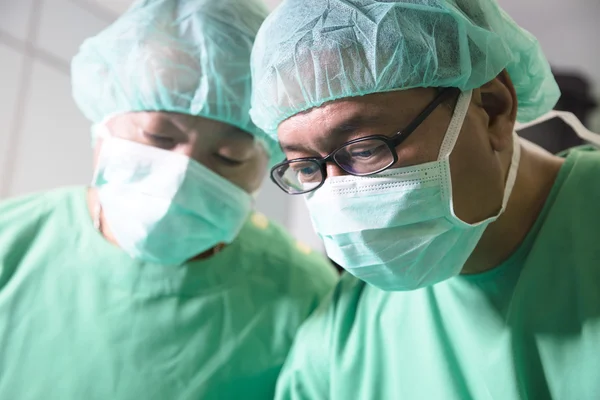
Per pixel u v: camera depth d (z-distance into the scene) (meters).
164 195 0.92
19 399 0.87
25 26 1.58
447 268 0.77
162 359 0.94
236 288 1.06
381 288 0.79
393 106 0.70
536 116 0.92
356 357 0.89
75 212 1.09
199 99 0.92
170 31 0.95
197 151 0.95
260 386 0.97
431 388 0.80
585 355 0.70
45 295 0.97
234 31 0.98
